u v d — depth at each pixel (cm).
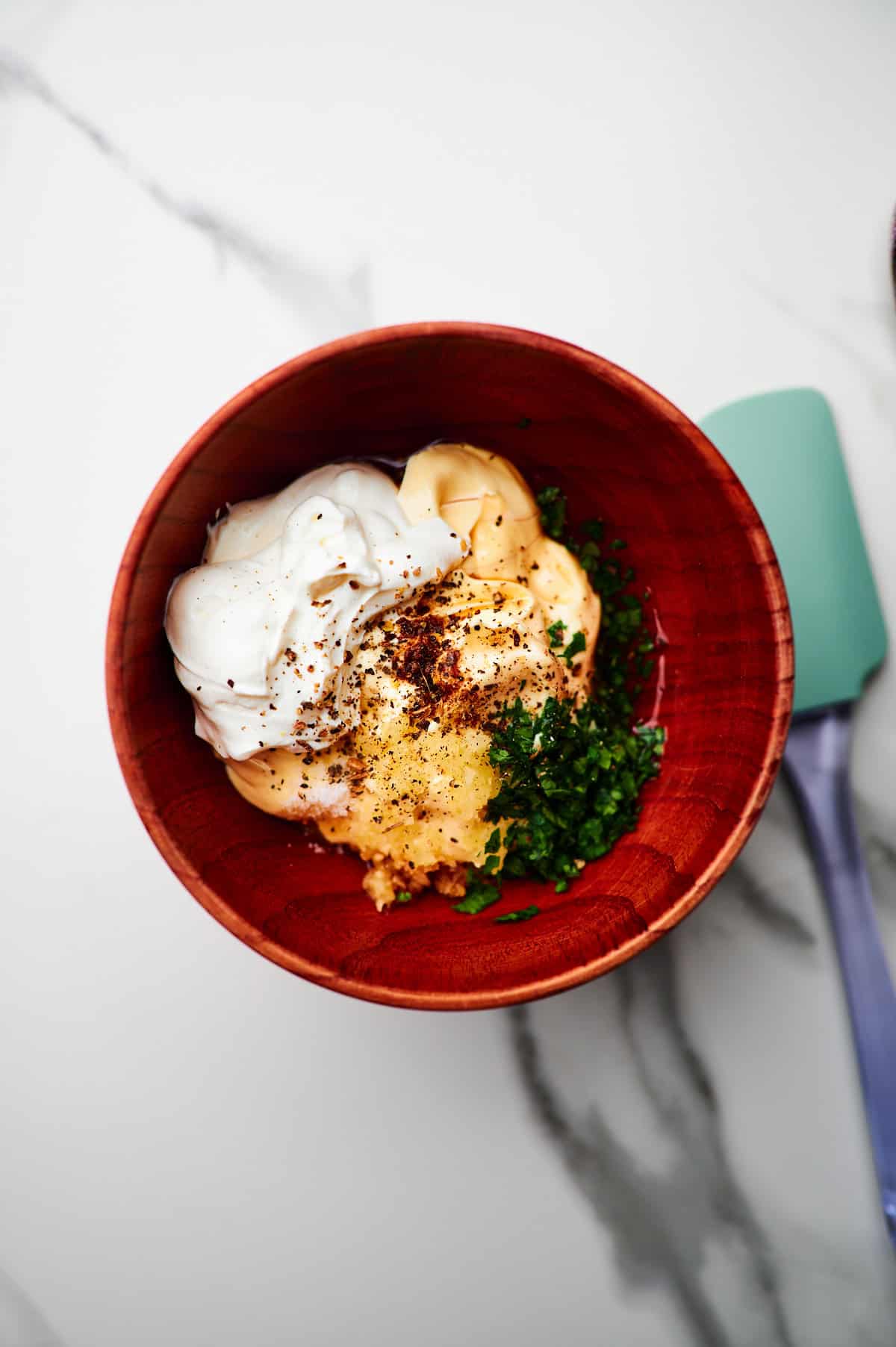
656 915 33
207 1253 41
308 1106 41
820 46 42
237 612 34
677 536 36
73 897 41
